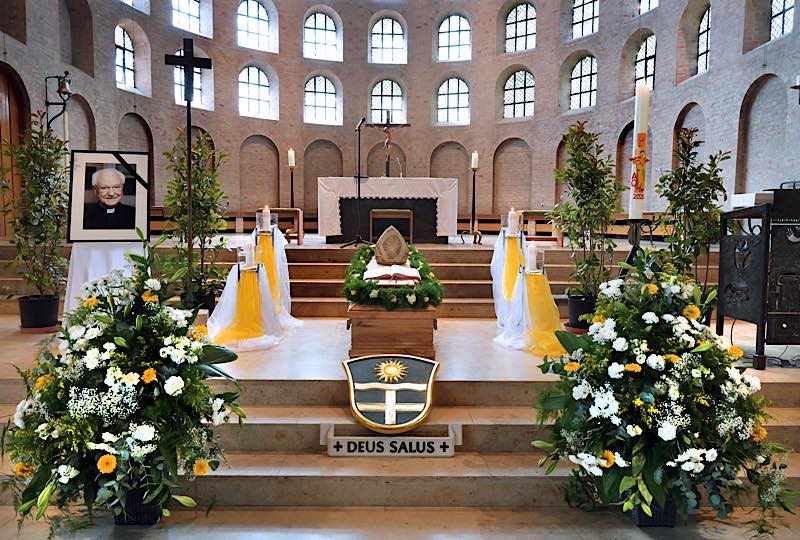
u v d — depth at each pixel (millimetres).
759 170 9414
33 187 5809
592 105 15641
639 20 13477
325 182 8773
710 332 3082
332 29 17766
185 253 6211
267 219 6066
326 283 6969
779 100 8875
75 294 5160
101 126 12141
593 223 5883
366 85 17812
